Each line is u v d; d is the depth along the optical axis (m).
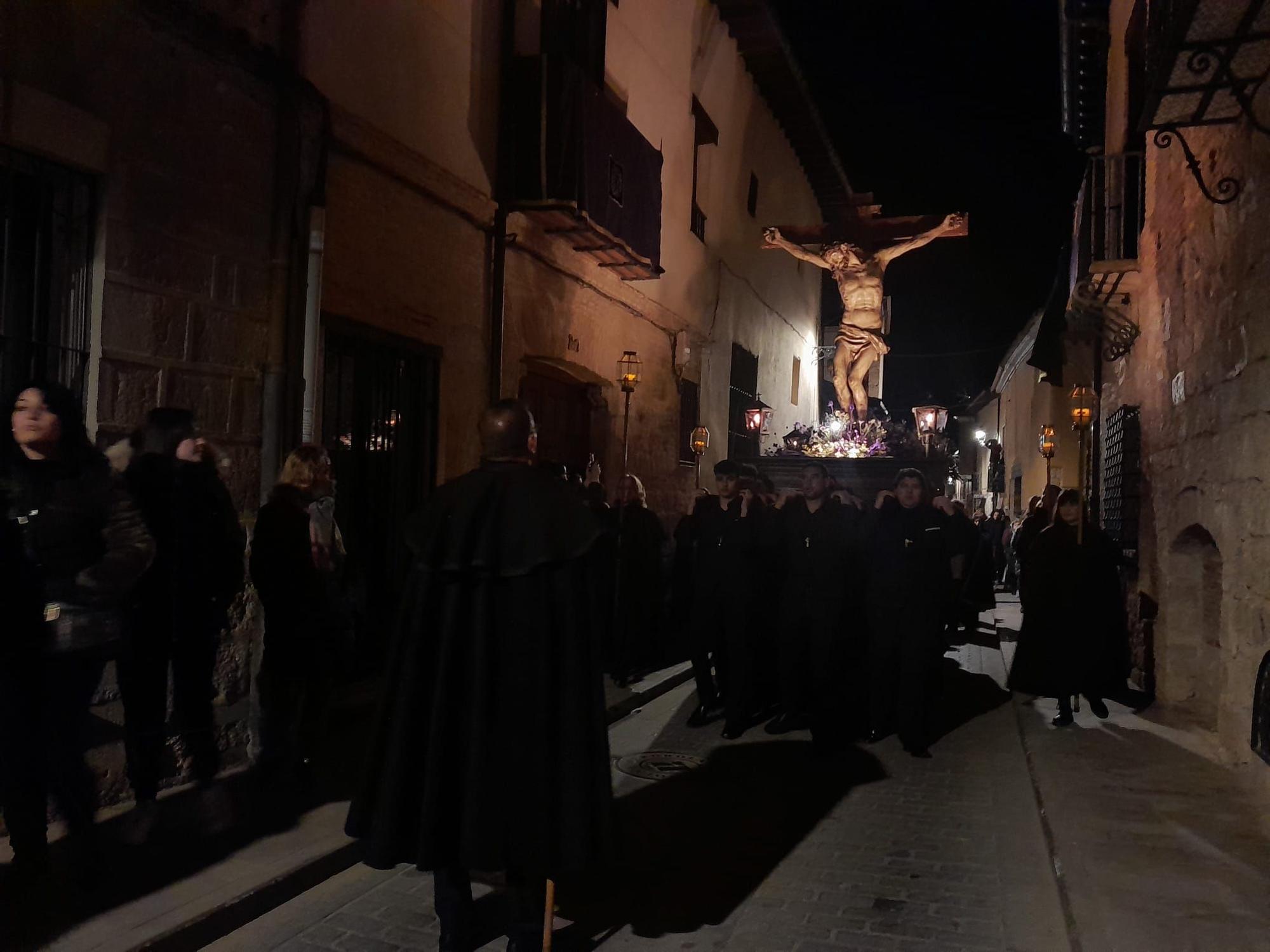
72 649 3.74
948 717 7.92
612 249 10.45
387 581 7.70
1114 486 9.99
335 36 6.80
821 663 6.77
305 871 4.19
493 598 3.46
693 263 14.75
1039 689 7.29
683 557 10.09
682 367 13.93
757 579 7.44
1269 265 5.06
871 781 6.06
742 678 7.12
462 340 8.51
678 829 5.15
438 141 8.08
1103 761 6.09
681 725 7.53
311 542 5.15
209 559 4.92
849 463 15.81
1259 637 5.37
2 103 4.27
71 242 4.78
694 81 14.57
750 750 6.79
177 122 5.25
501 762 3.36
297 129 6.04
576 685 3.43
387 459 7.68
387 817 3.31
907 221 17.33
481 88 8.71
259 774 5.47
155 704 4.78
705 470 15.30
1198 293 6.59
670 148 13.50
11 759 3.70
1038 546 7.45
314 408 6.16
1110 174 9.12
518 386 9.52
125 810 4.82
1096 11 9.98
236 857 4.24
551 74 8.95
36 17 4.45
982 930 3.89
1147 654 8.46
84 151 4.68
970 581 12.65
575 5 10.06
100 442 4.83
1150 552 8.47
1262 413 5.23
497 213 8.95
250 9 5.79
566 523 3.48
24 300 4.58
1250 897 3.92
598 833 3.39
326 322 6.72
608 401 11.58
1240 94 5.01
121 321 4.94
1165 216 7.66
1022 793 5.79
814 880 4.44
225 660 5.61
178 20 5.21
